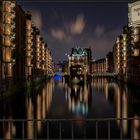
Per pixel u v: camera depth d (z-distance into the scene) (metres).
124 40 125.25
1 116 29.94
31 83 98.38
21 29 84.06
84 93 65.06
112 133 20.58
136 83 82.81
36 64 130.00
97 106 39.53
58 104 42.31
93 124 24.47
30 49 97.81
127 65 113.31
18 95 56.41
